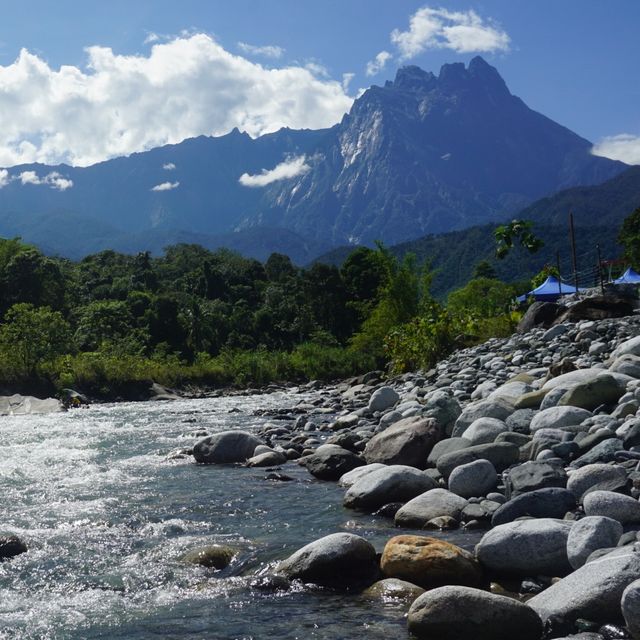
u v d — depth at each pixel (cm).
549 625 413
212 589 525
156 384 3102
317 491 835
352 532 645
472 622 412
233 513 746
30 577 562
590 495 547
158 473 991
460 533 605
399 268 3312
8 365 2775
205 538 655
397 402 1423
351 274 6431
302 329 6425
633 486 579
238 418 1747
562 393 915
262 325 6494
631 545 439
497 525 573
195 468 1030
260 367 3547
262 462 1027
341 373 3572
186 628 453
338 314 6184
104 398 2833
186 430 1534
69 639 444
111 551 625
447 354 2223
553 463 695
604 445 687
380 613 461
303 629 442
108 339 4278
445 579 492
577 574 429
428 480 732
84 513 761
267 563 571
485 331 2300
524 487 632
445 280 15038
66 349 3011
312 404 1975
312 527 673
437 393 1344
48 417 1967
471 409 939
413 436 883
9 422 1814
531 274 13512
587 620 403
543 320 2045
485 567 511
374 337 3506
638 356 1099
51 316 3005
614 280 3156
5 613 489
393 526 656
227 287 8231
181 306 6706
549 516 575
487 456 754
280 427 1367
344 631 436
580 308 1894
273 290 7806
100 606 499
